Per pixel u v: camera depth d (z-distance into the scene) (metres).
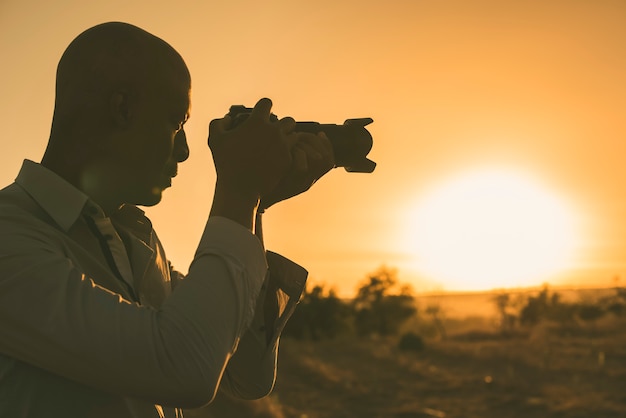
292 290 1.40
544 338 46.88
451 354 38.50
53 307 0.93
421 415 20.56
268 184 1.09
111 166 1.11
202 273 1.00
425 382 27.17
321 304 59.50
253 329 1.38
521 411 20.78
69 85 1.09
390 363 34.44
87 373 0.92
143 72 1.09
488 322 79.50
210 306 0.97
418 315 76.06
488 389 24.67
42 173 1.08
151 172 1.13
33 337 0.92
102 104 1.08
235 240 1.04
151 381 0.92
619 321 57.69
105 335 0.92
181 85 1.13
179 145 1.18
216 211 1.07
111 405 1.02
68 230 1.06
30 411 0.97
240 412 17.03
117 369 0.92
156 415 1.12
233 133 1.09
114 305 0.95
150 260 1.21
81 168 1.10
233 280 1.00
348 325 63.59
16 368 0.97
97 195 1.13
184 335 0.94
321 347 45.00
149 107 1.10
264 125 1.09
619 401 21.56
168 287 1.29
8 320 0.93
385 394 24.27
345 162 1.25
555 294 64.94
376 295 68.81
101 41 1.09
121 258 1.13
